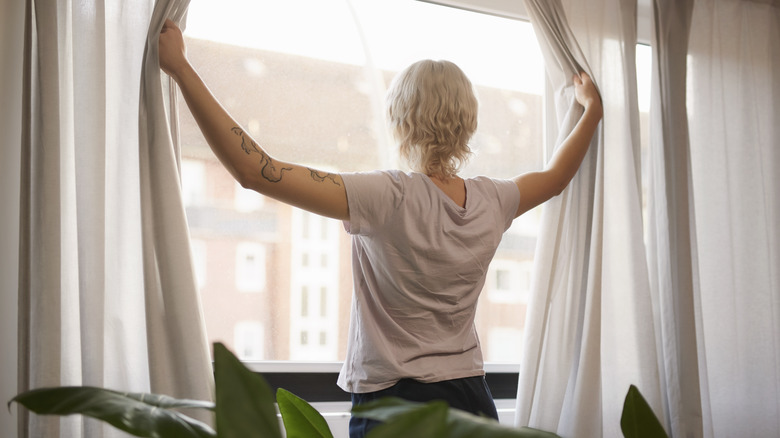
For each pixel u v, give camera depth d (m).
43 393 0.52
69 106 1.46
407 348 1.31
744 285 2.18
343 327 1.94
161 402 0.57
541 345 1.80
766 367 2.16
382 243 1.29
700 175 2.17
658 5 2.06
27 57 1.37
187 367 1.38
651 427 0.59
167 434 0.51
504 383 2.10
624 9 2.01
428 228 1.29
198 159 1.82
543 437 0.43
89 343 1.37
